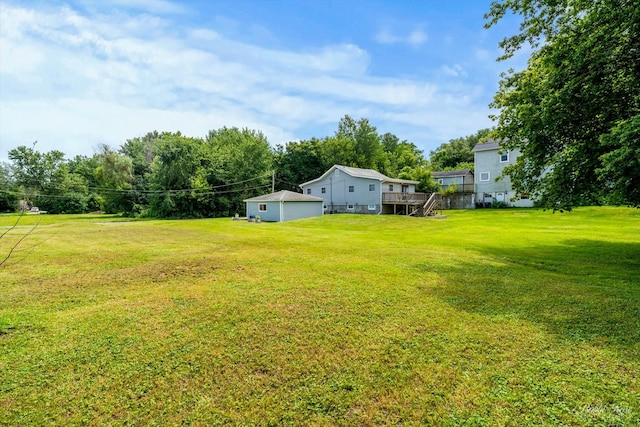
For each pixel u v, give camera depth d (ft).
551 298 15.79
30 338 11.81
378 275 20.58
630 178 18.58
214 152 119.24
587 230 43.52
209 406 8.08
